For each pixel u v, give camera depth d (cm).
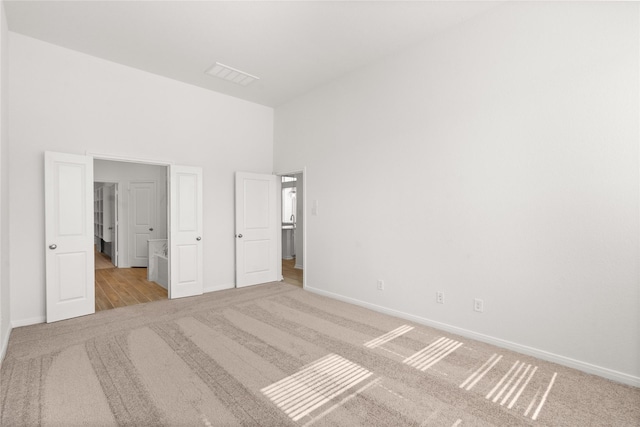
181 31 327
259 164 545
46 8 289
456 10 292
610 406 200
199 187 464
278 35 334
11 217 327
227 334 313
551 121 257
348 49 362
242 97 514
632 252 223
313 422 184
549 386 222
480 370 244
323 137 465
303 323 345
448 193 322
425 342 296
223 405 200
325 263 462
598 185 236
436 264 333
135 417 188
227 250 507
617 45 228
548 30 258
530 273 269
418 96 347
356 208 417
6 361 256
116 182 692
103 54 377
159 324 341
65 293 354
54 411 193
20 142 333
